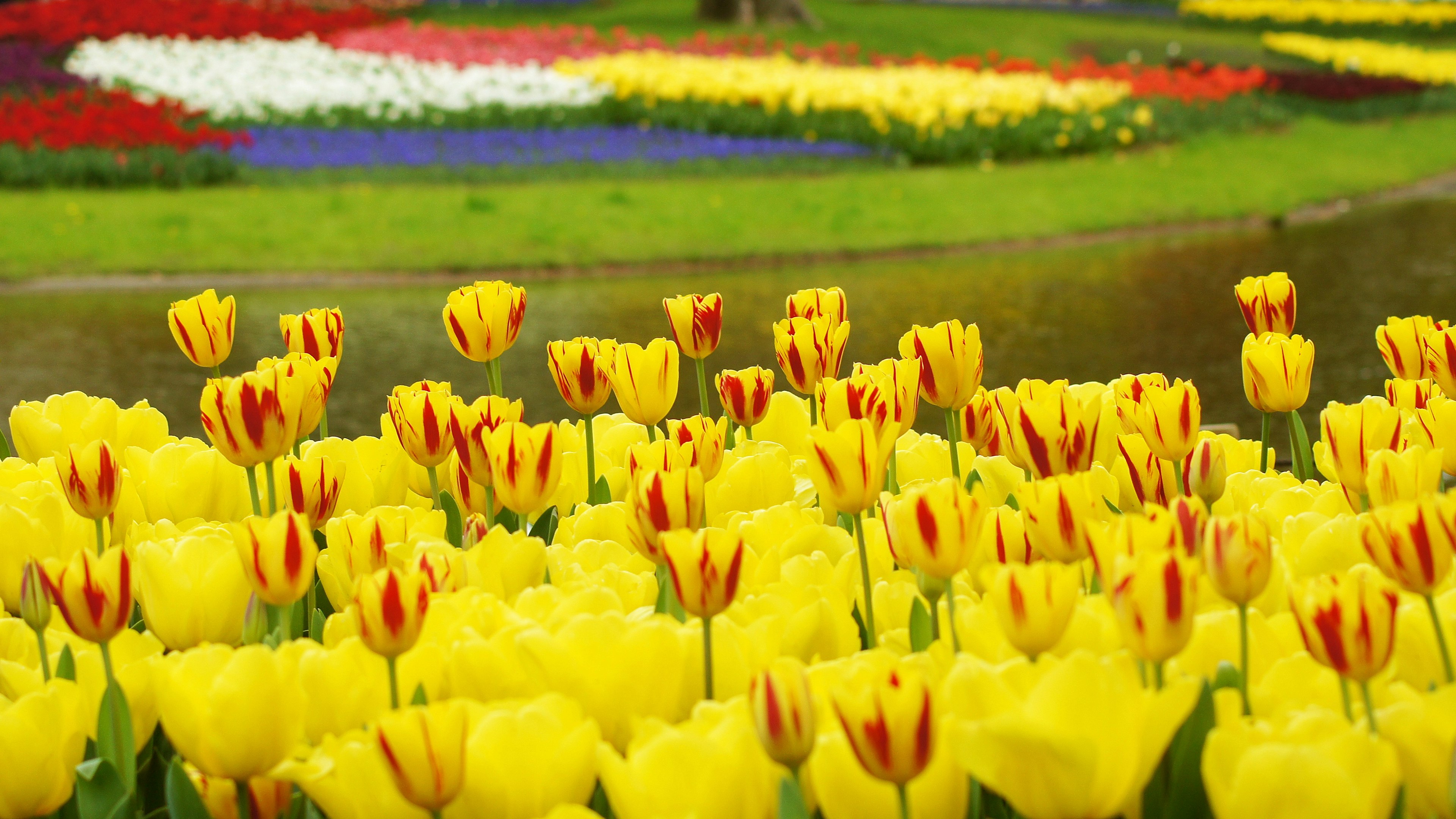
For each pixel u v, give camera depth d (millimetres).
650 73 19359
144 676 1440
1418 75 29250
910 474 2424
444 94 19250
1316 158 19734
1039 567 1249
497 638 1386
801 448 2566
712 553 1330
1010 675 1168
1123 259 13453
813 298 2490
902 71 21328
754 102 19266
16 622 1637
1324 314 10617
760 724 1110
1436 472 1645
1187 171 18109
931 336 2104
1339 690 1369
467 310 2213
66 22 22281
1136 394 2240
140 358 9336
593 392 2203
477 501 2084
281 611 1493
